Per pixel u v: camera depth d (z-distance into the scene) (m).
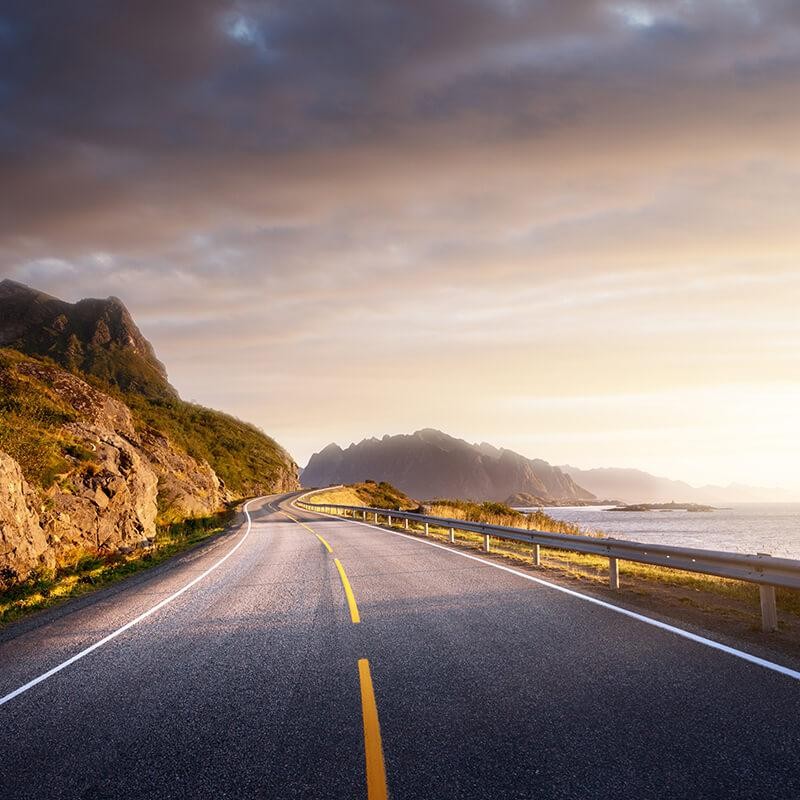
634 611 7.61
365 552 15.91
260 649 6.48
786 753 3.56
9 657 6.83
